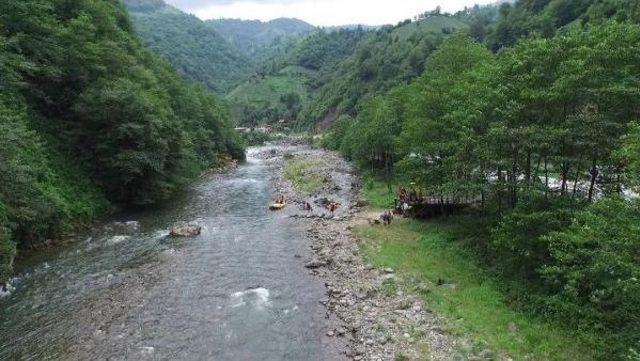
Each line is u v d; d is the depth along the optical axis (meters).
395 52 199.12
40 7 48.25
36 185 35.38
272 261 33.56
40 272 30.94
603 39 23.22
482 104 28.59
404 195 46.25
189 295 27.47
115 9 85.12
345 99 199.12
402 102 61.00
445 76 41.12
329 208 50.69
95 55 51.69
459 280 27.22
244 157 113.38
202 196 59.28
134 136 48.66
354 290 27.56
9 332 22.86
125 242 38.00
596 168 24.55
